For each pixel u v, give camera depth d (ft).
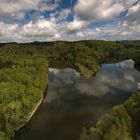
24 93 362.53
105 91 433.89
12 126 269.85
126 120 251.60
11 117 278.46
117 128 237.86
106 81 521.24
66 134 267.39
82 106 353.92
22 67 602.44
